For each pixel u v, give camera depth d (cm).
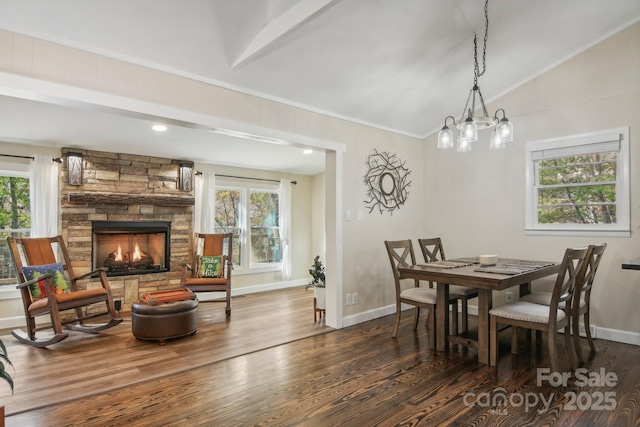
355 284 425
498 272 303
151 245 543
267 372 287
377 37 298
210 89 313
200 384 266
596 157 372
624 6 320
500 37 333
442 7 280
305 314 473
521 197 419
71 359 318
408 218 490
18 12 221
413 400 240
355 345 350
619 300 355
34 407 233
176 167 548
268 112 351
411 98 410
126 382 270
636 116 345
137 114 280
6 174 437
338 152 409
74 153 461
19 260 374
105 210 485
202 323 432
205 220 571
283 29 264
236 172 620
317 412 226
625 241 351
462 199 471
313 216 724
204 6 244
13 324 430
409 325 416
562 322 281
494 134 303
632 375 276
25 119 376
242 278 623
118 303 488
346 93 372
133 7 232
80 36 245
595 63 367
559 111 391
